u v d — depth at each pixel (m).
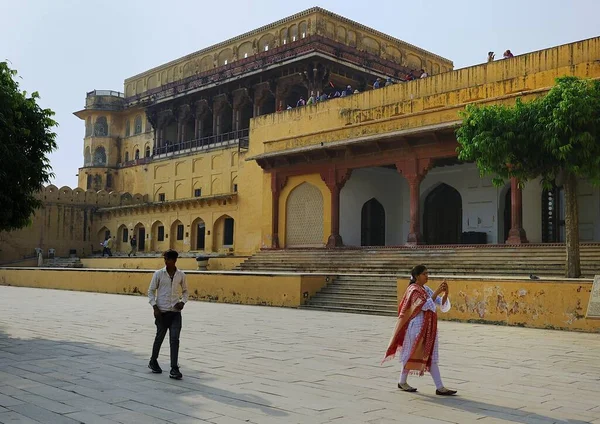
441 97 20.05
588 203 17.34
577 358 7.41
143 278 20.09
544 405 4.99
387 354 5.59
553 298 10.69
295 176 22.59
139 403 5.00
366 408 4.85
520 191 16.61
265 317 12.73
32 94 10.19
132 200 38.06
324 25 31.75
